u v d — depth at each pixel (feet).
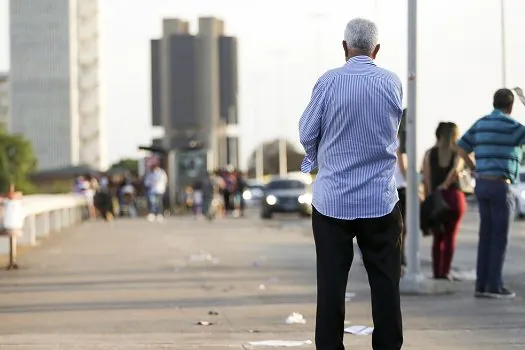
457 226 95.55
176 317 72.43
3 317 73.00
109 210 277.23
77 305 79.97
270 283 95.96
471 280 95.91
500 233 81.51
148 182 292.40
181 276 103.91
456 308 75.72
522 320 69.15
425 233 96.02
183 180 380.78
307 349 57.57
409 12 87.45
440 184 94.73
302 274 105.19
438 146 95.09
